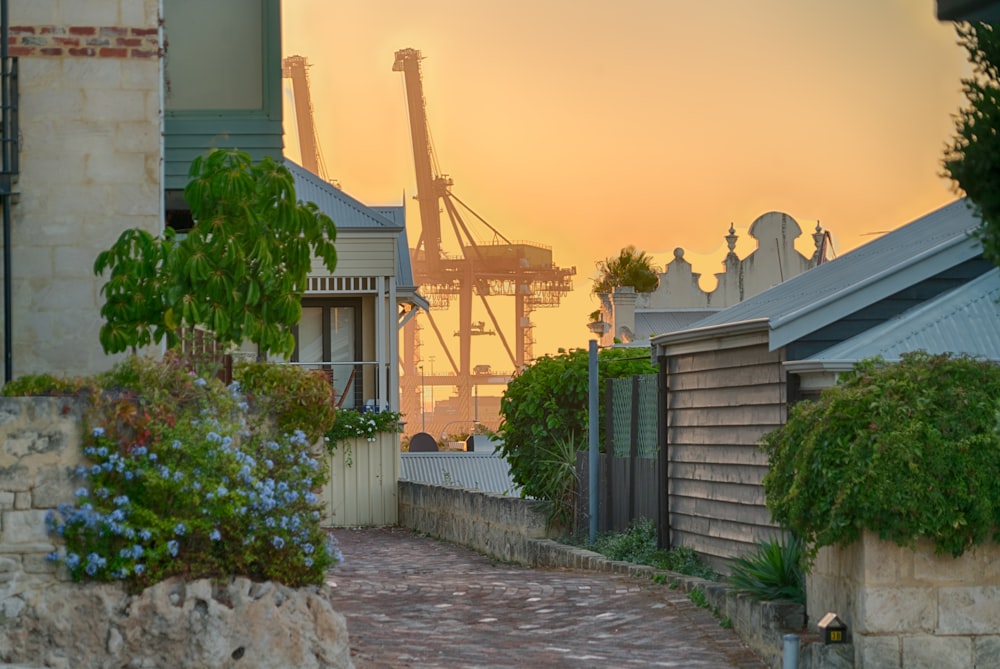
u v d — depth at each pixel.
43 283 14.18
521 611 15.09
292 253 13.03
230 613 10.74
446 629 13.93
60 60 14.28
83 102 14.29
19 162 14.19
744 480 17.00
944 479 10.95
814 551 11.40
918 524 10.84
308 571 11.36
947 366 11.62
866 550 11.05
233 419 11.69
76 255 14.20
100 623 10.64
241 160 12.94
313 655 11.04
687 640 13.30
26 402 10.86
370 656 12.35
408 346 171.50
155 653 10.65
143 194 14.30
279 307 12.92
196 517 10.91
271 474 11.66
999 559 11.15
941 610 11.09
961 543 10.99
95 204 14.26
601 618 14.54
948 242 15.78
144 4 14.41
